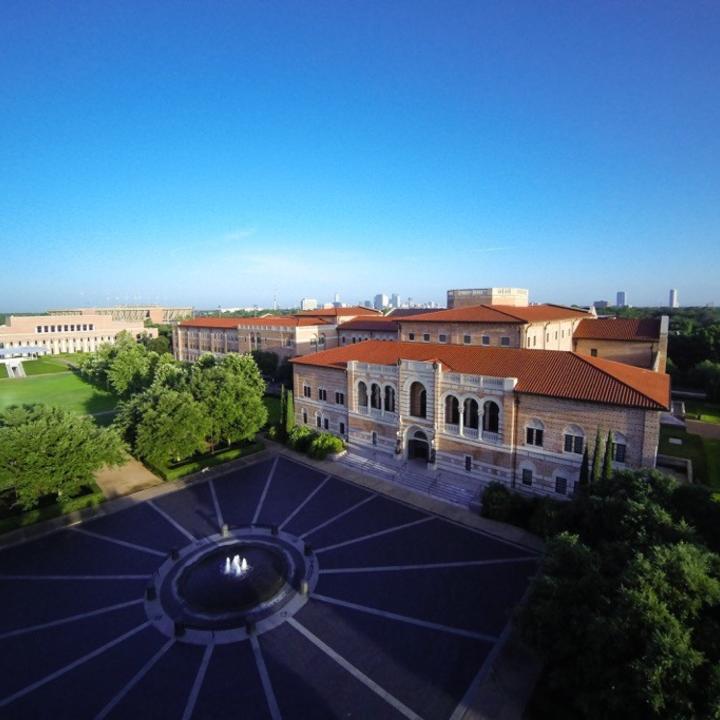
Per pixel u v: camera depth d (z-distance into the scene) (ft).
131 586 114.62
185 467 183.21
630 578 69.21
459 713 79.61
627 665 62.75
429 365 171.83
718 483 160.66
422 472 174.29
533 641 76.28
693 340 346.95
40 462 145.07
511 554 125.90
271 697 82.74
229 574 112.98
